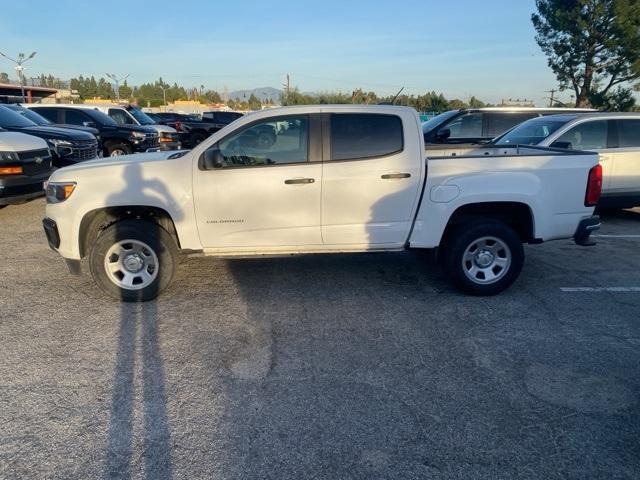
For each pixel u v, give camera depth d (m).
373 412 3.01
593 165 4.76
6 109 10.40
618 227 7.93
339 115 4.58
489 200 4.62
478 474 2.51
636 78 27.69
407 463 2.58
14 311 4.44
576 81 29.95
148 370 3.48
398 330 4.11
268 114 4.53
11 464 2.56
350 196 4.59
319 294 4.89
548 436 2.79
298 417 2.96
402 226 4.71
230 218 4.57
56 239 4.59
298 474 2.51
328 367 3.53
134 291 4.61
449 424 2.89
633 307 4.60
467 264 4.78
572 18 27.89
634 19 26.42
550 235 4.81
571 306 4.62
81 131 10.59
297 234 4.66
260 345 3.85
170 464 2.58
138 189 4.45
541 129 8.23
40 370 3.46
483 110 10.67
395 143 4.62
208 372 3.46
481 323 4.25
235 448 2.70
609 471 2.53
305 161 4.57
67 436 2.79
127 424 2.89
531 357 3.68
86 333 4.03
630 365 3.57
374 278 5.35
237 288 5.04
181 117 30.17
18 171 7.32
